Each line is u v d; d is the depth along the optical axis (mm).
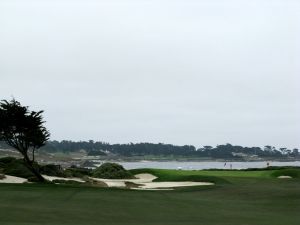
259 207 25188
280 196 30500
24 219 18406
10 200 24609
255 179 45094
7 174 44438
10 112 38594
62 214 20156
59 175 49688
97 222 18484
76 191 30188
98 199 26266
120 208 23016
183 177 46812
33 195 27062
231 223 18984
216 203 26734
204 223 18844
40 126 40562
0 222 17438
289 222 19469
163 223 18672
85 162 168500
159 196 29828
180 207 24344
